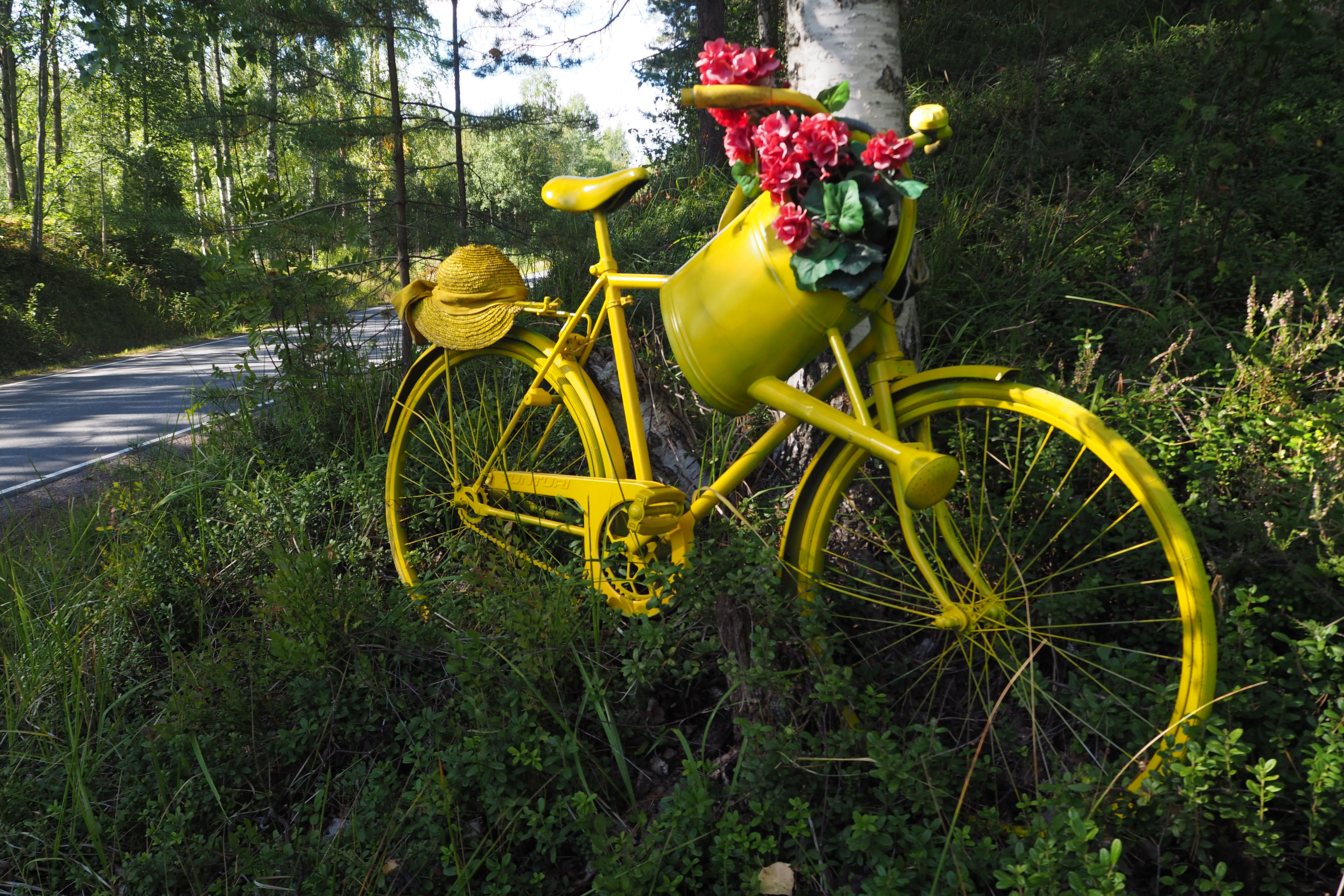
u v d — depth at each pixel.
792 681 1.81
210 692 2.24
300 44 5.05
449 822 1.68
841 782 1.72
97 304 16.88
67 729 2.18
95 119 22.14
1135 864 1.52
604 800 1.90
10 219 18.89
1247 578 1.88
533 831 1.73
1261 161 3.84
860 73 2.47
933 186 3.74
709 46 1.74
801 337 1.83
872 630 2.11
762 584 1.83
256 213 4.02
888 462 1.72
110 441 6.12
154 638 2.83
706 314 1.92
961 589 1.86
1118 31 6.31
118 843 1.94
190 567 2.99
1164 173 3.77
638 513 2.15
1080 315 2.99
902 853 1.59
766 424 2.70
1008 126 4.70
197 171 15.62
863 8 2.45
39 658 2.56
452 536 2.89
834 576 2.18
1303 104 4.43
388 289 4.91
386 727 2.23
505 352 2.68
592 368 2.63
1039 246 3.32
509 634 2.12
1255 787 1.40
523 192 5.30
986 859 1.46
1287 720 1.58
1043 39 3.95
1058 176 4.09
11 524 3.73
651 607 2.21
